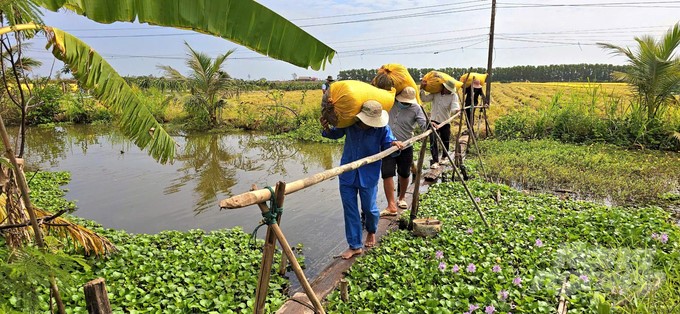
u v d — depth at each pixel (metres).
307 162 14.22
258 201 2.55
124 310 4.45
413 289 4.55
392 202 6.79
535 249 5.37
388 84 5.81
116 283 4.90
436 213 7.06
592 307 3.92
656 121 13.80
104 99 3.54
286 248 2.80
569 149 12.91
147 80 28.33
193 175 11.94
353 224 5.28
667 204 8.09
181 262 5.49
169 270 5.26
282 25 3.06
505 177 10.05
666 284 4.00
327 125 5.24
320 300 4.41
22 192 2.53
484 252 5.38
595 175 9.76
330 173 3.43
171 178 11.52
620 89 28.28
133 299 4.57
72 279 2.48
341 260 5.29
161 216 8.16
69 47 3.12
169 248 6.23
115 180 11.19
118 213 8.34
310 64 3.21
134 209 8.60
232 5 2.95
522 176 9.94
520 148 13.47
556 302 4.14
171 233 6.71
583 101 16.42
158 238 6.45
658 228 5.88
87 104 26.14
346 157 5.23
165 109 25.11
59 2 2.67
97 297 2.55
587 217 6.55
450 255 5.29
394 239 5.85
